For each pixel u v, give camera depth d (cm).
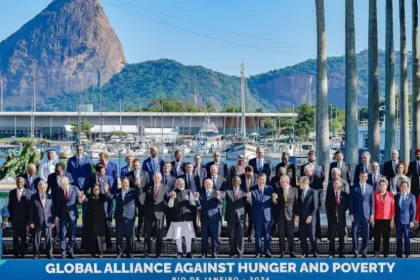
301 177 1705
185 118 14412
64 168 1831
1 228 1661
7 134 14538
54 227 1762
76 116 14362
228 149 7738
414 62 2980
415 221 1762
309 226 1688
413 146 2969
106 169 1778
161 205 1711
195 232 1819
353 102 2377
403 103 3069
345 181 1767
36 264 1612
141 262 1623
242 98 9025
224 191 1738
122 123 14400
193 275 1628
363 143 5266
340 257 1695
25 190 1706
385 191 1691
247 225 1777
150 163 1853
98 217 1711
